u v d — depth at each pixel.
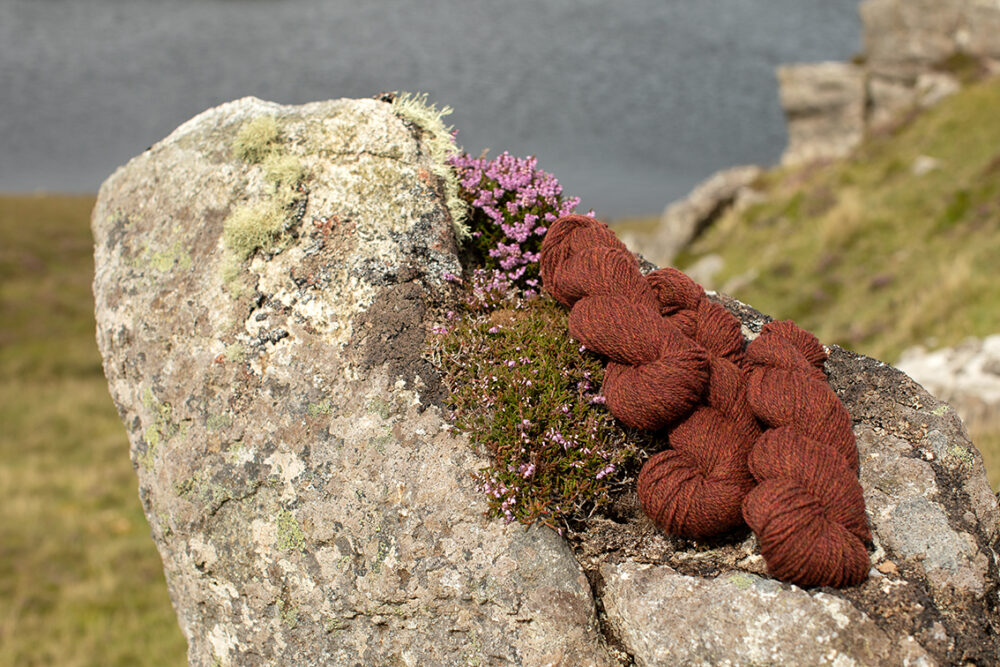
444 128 4.67
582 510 3.77
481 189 4.59
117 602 12.20
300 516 3.85
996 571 3.25
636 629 3.34
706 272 19.48
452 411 3.82
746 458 3.51
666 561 3.57
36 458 18.06
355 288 4.10
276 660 3.93
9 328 25.36
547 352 3.94
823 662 2.98
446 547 3.59
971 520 3.36
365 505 3.73
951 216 15.84
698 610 3.23
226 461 4.08
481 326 4.06
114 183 5.13
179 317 4.39
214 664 4.25
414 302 4.07
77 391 22.42
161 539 4.58
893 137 19.75
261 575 3.95
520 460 3.67
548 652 3.41
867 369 4.02
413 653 3.59
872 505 3.46
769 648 3.04
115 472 17.59
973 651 2.98
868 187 18.47
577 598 3.46
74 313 27.33
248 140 4.46
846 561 3.10
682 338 3.66
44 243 32.22
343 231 4.20
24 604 12.00
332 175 4.30
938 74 21.02
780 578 3.21
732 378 3.62
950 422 3.68
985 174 16.38
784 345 3.75
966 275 13.42
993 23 20.34
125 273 4.72
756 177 22.06
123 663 10.58
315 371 3.99
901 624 3.03
